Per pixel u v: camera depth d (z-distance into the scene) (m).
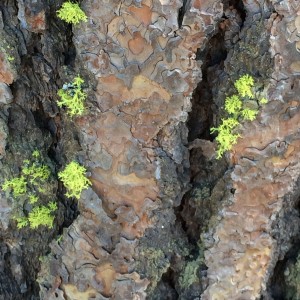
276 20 0.67
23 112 0.72
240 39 0.71
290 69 0.68
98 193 0.72
